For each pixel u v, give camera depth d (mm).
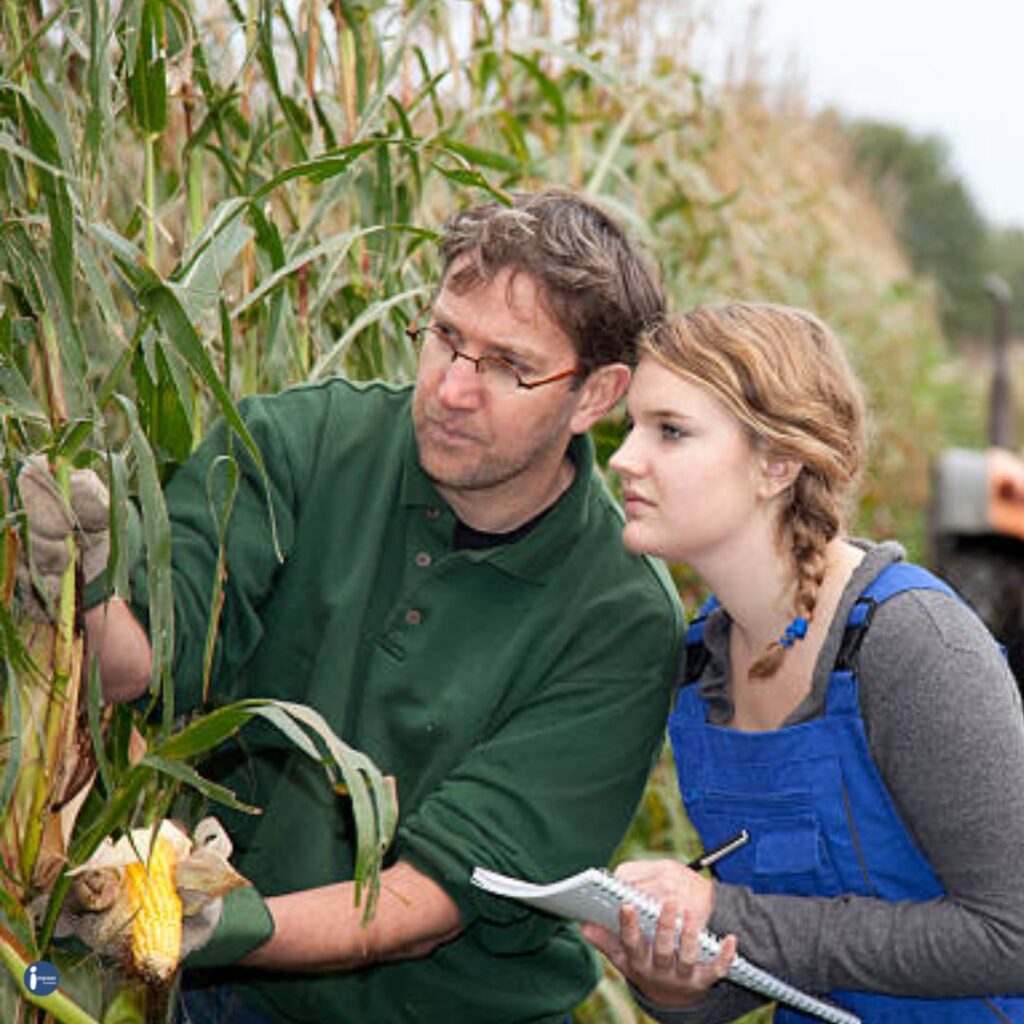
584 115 6918
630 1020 6020
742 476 3666
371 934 3949
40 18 3820
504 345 3893
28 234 3484
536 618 4258
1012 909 3561
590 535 4316
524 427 3967
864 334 17266
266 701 3336
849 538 3936
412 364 5383
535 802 4156
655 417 3707
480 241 3896
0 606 3184
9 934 3377
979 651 3596
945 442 22312
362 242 5176
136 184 5109
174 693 4027
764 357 3639
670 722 4055
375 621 4281
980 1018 3828
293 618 4262
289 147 5527
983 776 3520
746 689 3881
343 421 4355
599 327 3975
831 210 17625
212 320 4512
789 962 3682
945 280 54875
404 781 4270
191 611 3975
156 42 4031
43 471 3324
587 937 3785
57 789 3426
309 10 4820
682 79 8883
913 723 3549
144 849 3432
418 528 4270
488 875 3646
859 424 3773
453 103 6250
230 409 3322
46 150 3340
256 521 4145
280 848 4352
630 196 7977
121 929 3379
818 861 3729
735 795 3834
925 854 3664
